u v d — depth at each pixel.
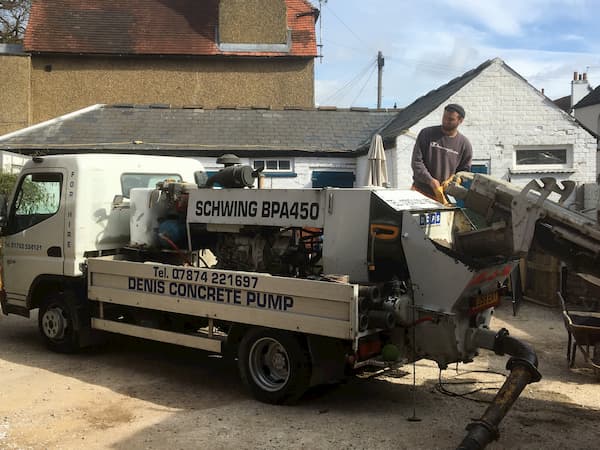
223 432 4.99
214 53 23.69
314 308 5.26
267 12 24.20
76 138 16.17
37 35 23.41
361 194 5.54
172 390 6.13
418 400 5.84
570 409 5.62
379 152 9.80
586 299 9.80
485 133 13.88
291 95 24.19
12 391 6.05
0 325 9.12
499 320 9.33
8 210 7.84
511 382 4.71
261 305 5.60
